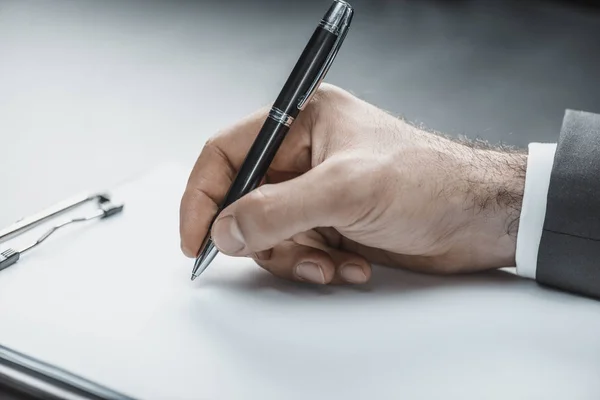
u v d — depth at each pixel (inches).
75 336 27.9
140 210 36.3
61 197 41.8
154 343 27.8
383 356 27.7
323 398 25.7
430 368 27.2
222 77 56.9
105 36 61.7
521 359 27.8
